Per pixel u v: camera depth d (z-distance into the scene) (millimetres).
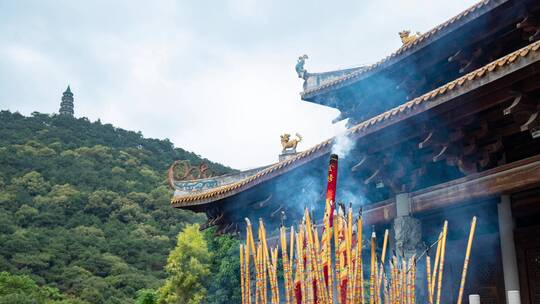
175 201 22734
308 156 16000
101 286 96875
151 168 157875
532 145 13938
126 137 176125
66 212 124812
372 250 7559
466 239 16297
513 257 14742
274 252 8133
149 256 112250
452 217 16359
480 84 11289
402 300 7418
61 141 160625
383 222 15461
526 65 10461
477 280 15883
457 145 13406
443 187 13680
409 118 13031
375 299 7352
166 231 125500
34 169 138625
